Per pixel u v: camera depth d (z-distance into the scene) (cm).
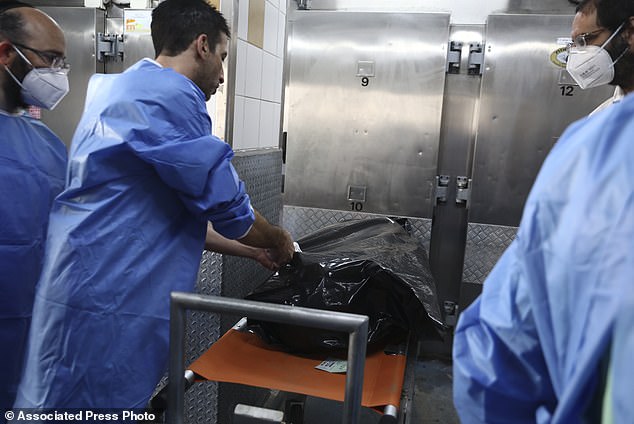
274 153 226
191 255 141
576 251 54
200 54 142
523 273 63
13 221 154
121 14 257
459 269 312
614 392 48
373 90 295
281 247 156
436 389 285
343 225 210
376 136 298
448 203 309
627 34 149
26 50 149
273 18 226
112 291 125
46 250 128
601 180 55
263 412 114
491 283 72
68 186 130
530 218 62
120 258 127
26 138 162
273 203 230
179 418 118
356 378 105
